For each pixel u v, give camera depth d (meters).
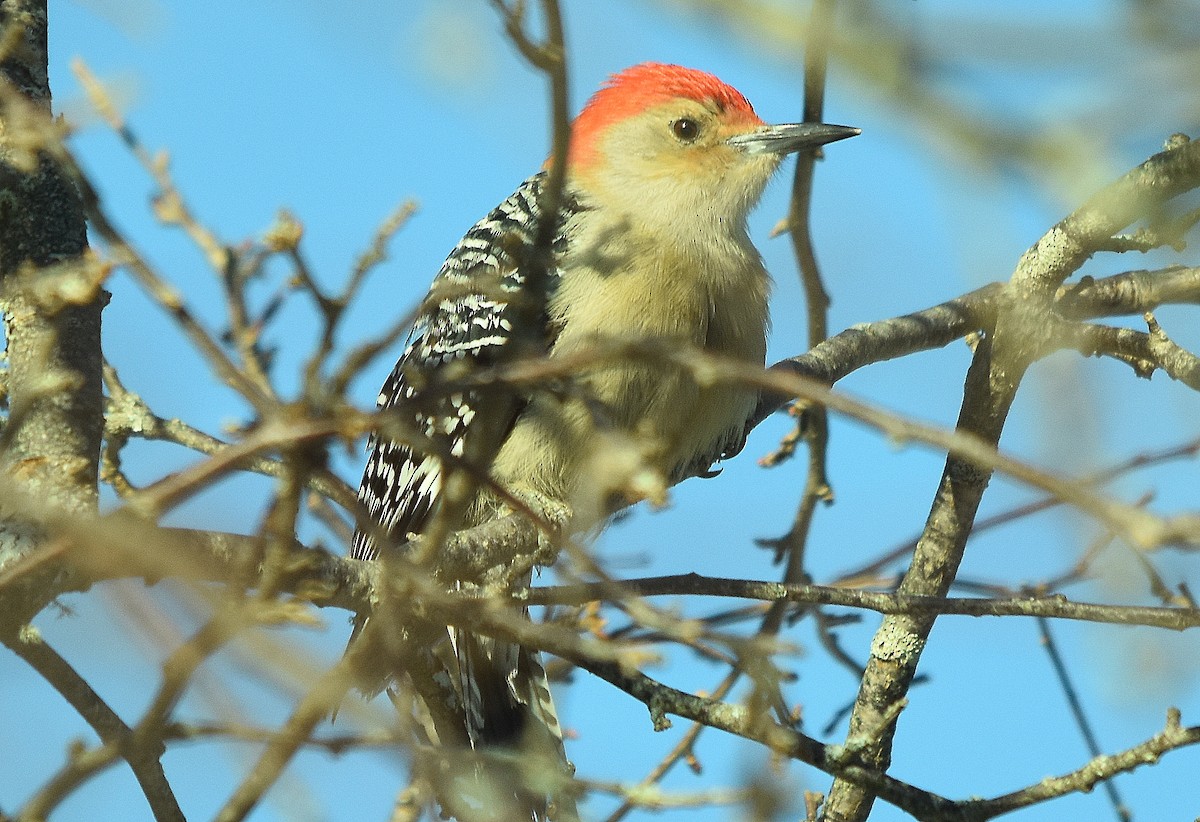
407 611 7.54
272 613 6.43
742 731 8.48
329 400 5.96
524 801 8.17
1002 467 5.91
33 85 9.42
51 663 7.42
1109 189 10.84
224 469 6.20
